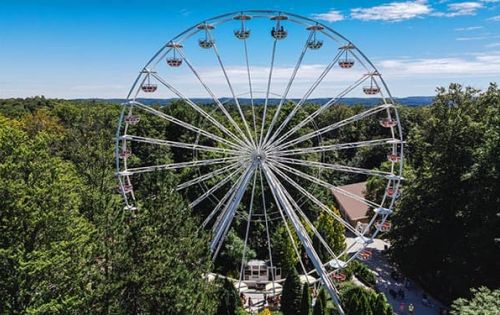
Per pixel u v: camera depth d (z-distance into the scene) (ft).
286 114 226.58
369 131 362.74
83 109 277.64
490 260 139.54
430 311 148.05
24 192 78.48
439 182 165.89
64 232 83.87
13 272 75.05
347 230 238.07
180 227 104.01
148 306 87.40
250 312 137.90
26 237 79.71
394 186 137.49
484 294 102.27
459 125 163.94
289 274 130.21
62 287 81.20
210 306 94.22
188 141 241.76
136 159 224.74
